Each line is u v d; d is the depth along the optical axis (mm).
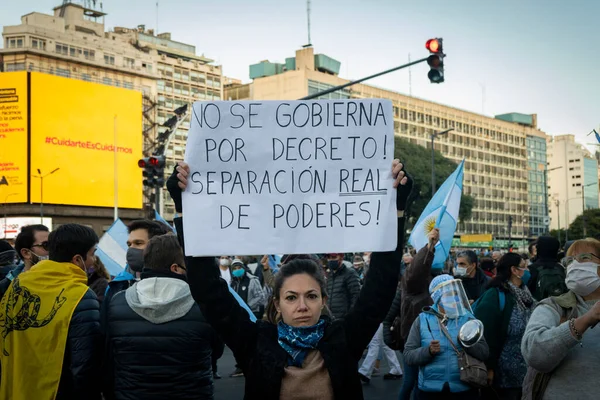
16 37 75000
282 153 3230
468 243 78375
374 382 10227
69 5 80875
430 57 13898
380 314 3143
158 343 3809
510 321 5535
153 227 5164
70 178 63219
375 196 3207
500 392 5543
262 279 14836
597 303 3344
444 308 5430
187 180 3193
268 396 2947
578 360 3572
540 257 7289
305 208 3207
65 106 63250
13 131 61250
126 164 67375
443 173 67938
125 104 67500
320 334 3068
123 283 4977
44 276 4156
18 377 4012
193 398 3869
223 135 3227
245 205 3199
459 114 120438
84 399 4020
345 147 3234
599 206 186625
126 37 87312
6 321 4125
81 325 4027
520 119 137875
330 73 100562
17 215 61219
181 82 89750
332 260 9336
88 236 4293
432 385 5336
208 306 3145
